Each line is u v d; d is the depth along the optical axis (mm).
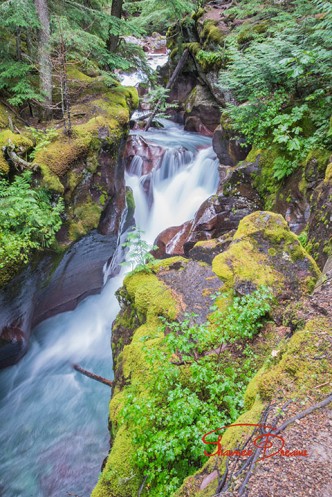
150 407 3273
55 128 7594
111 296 8992
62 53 7059
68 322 8141
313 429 2439
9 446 5777
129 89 9484
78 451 5660
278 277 4570
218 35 13352
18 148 6473
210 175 10938
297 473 2189
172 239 8961
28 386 6859
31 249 6066
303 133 7422
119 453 3408
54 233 6414
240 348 3996
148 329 4602
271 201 7754
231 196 8414
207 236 8156
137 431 3271
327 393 2639
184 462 3057
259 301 4105
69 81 9023
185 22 15883
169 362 3777
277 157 7688
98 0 10867
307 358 2883
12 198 5770
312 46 7402
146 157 11500
